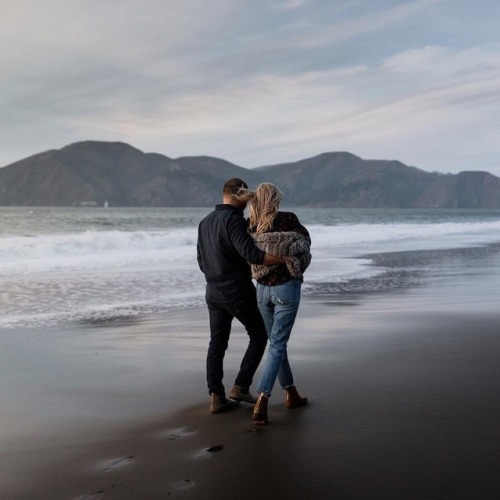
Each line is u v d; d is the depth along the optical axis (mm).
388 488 2873
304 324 7676
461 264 17094
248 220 4332
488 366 5402
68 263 16469
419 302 9750
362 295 10742
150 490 2893
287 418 4020
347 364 5512
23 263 16234
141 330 7496
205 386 4926
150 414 4168
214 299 4332
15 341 6801
